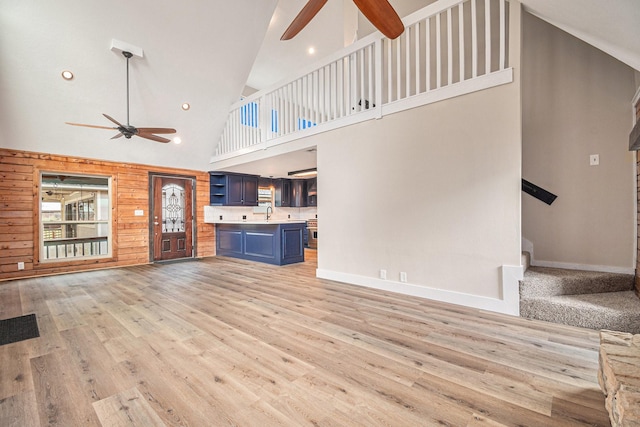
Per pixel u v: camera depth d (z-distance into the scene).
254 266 5.77
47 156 5.01
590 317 2.47
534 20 3.46
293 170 7.15
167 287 4.11
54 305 3.31
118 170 5.86
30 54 3.80
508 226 2.82
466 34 3.98
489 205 2.92
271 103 5.37
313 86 4.57
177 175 6.72
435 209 3.27
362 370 1.90
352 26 5.55
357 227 4.00
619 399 1.03
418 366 1.93
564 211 3.34
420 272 3.41
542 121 3.45
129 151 5.76
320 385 1.74
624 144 3.02
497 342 2.26
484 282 2.96
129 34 4.11
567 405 1.52
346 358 2.05
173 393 1.67
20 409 1.54
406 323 2.66
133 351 2.18
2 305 3.32
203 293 3.77
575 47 3.25
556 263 3.40
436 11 3.19
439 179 3.24
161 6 4.01
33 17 3.52
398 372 1.87
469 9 3.95
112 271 5.34
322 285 4.07
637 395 0.98
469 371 1.87
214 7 4.34
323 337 2.39
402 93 4.50
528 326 2.55
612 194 3.08
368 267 3.90
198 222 7.08
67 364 2.00
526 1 2.63
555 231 3.40
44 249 5.27
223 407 1.55
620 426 1.00
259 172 7.41
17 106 4.24
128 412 1.52
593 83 3.17
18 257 4.75
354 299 3.39
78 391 1.70
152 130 4.07
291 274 4.91
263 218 8.51
